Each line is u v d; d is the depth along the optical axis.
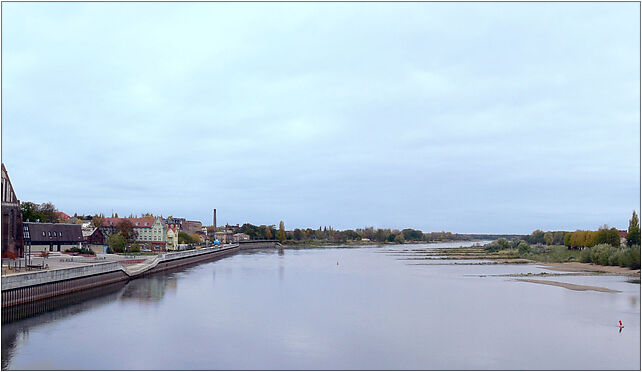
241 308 68.12
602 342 50.56
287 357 44.31
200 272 125.12
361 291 87.31
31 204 150.38
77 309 66.25
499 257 196.12
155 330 53.97
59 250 135.00
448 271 132.00
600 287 94.88
